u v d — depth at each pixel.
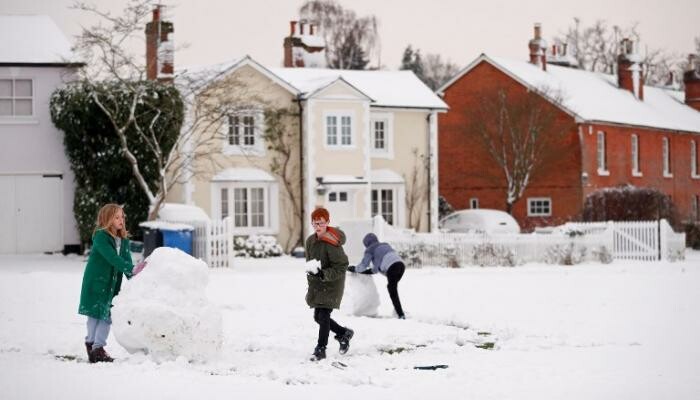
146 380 11.71
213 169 41.97
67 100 37.22
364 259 19.34
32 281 25.14
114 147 37.72
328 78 44.94
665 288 25.56
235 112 39.72
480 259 36.41
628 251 39.97
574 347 15.24
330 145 44.44
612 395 11.14
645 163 61.00
